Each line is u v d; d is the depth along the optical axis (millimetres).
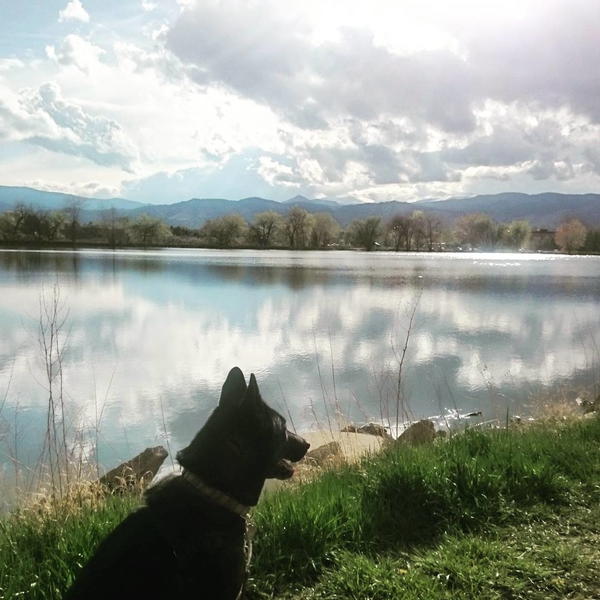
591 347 21156
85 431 11242
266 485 6656
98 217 159750
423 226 184250
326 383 15688
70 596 2648
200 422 12188
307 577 4242
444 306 33719
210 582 2896
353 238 182250
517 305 34750
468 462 5648
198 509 2994
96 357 18562
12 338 21281
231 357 18922
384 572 4164
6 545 4262
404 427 11336
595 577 4145
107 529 4340
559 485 5543
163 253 117375
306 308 31859
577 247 177875
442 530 4883
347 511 4883
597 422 7645
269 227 174375
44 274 52375
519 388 15375
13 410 12594
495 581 4098
